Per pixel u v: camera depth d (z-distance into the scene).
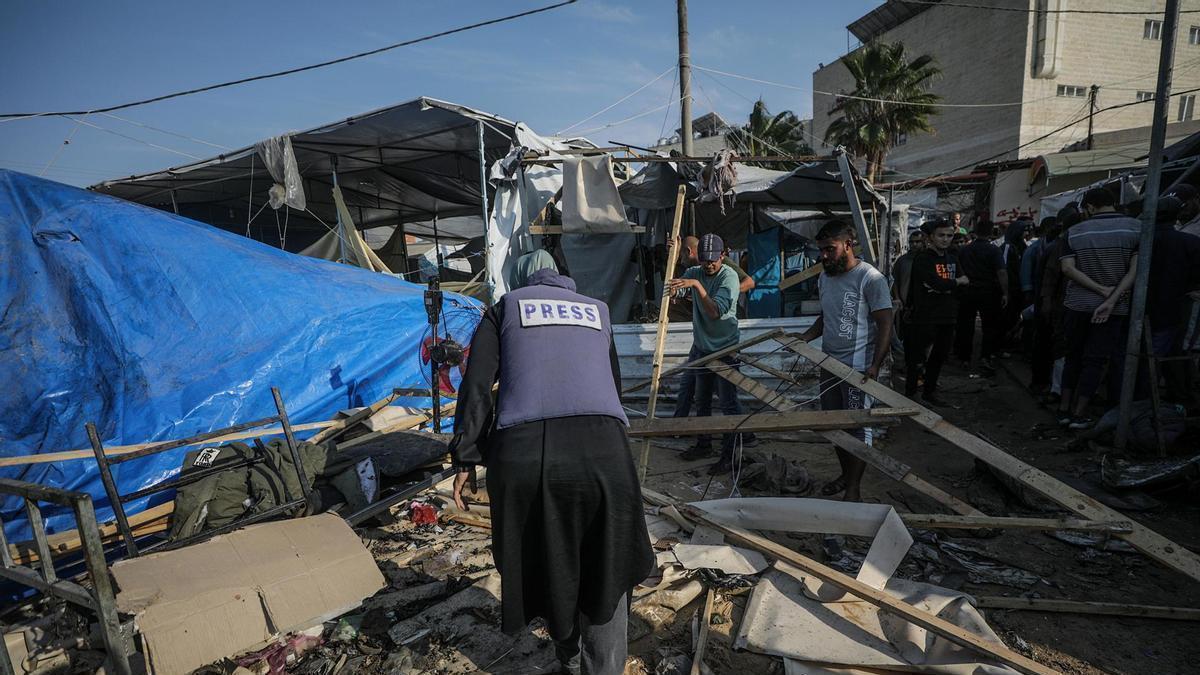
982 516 2.93
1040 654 2.38
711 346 4.64
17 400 3.79
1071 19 23.28
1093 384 4.82
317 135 8.29
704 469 4.70
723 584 2.84
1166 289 4.35
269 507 3.30
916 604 2.54
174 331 4.45
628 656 2.43
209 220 14.07
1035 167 16.41
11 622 2.78
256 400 4.44
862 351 3.57
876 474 4.46
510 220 7.47
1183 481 3.66
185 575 2.44
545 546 1.83
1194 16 24.09
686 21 11.87
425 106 6.98
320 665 2.44
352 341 5.20
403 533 3.62
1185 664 2.30
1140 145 17.11
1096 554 3.16
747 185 7.92
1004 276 7.35
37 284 4.32
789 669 2.27
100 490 3.45
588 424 1.90
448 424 5.07
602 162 6.77
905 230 12.21
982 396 6.60
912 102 23.75
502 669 2.37
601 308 2.25
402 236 14.30
